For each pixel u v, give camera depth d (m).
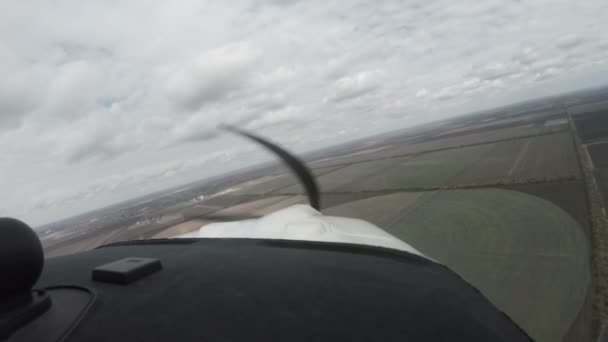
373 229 4.41
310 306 2.08
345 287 2.36
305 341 1.72
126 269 2.48
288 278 2.49
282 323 1.88
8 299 1.75
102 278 2.49
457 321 2.02
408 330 1.88
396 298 2.22
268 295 2.21
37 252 1.82
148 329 1.78
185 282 2.44
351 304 2.12
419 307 2.13
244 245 3.55
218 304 2.08
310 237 3.85
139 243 4.28
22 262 1.69
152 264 2.66
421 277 2.60
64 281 2.63
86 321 1.86
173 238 4.40
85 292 2.29
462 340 1.85
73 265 3.21
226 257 3.05
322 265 2.79
